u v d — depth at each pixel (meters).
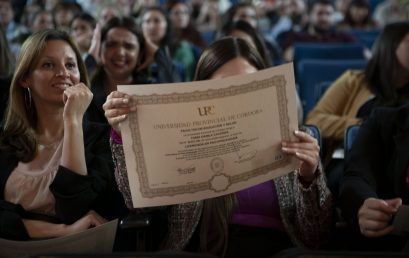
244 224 1.75
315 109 2.98
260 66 1.83
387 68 2.73
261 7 8.47
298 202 1.73
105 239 1.67
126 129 1.53
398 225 1.67
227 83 1.51
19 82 1.93
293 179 1.77
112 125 1.64
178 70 3.98
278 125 1.58
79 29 3.93
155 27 4.53
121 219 1.85
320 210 1.72
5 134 1.94
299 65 4.16
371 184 1.91
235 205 1.75
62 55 1.92
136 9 6.58
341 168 2.32
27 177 1.86
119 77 3.01
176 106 1.51
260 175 1.60
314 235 1.76
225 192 1.59
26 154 1.90
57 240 1.64
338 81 3.01
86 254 1.34
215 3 8.31
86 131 1.94
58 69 1.91
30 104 1.98
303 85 3.96
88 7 7.75
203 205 1.76
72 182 1.73
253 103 1.54
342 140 2.78
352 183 1.88
